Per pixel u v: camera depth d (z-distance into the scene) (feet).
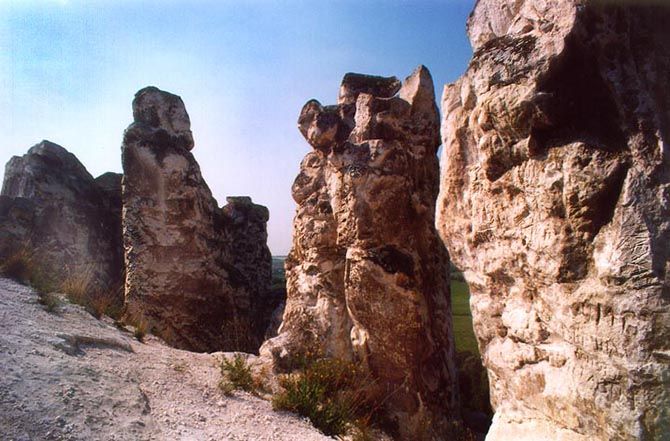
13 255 25.04
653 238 9.05
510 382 12.07
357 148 24.13
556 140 10.56
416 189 25.03
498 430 12.33
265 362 24.27
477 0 13.44
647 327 8.95
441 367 24.36
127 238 31.55
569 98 10.48
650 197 9.25
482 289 12.93
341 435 19.26
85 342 19.20
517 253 11.45
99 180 41.47
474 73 12.02
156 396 16.65
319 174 27.84
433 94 26.32
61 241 35.29
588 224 9.91
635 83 9.84
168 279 32.19
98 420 13.44
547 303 10.85
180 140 33.68
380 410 22.62
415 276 23.85
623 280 9.23
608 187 9.64
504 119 11.07
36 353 15.81
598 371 9.71
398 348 22.97
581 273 10.11
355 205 23.50
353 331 24.27
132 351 20.65
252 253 42.16
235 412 17.47
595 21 10.13
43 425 12.45
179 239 32.78
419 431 22.21
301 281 26.84
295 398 19.20
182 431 14.49
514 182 11.41
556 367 10.74
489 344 12.87
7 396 13.01
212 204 37.01
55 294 24.44
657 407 8.84
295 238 28.07
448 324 25.55
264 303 42.75
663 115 9.65
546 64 10.28
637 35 10.21
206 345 33.78
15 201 32.71
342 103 28.53
